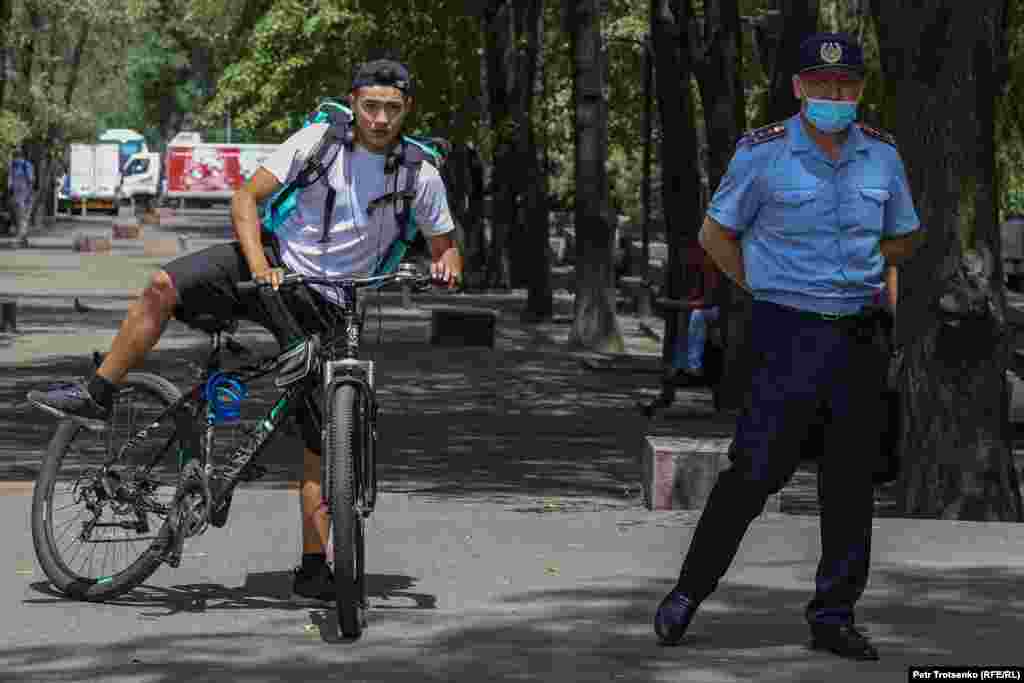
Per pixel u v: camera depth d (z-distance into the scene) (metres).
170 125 153.38
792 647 9.46
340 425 9.59
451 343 41.94
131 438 10.62
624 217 94.81
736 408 29.16
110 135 136.25
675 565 11.56
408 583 10.95
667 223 32.19
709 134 30.23
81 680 8.70
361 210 10.16
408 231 10.34
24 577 11.12
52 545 10.62
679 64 32.06
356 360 9.95
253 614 10.16
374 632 9.71
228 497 10.48
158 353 36.81
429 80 58.09
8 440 23.94
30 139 92.06
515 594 10.66
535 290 50.75
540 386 34.06
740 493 9.29
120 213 104.81
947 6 15.41
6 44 73.88
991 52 15.50
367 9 58.00
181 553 10.98
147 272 66.19
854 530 9.28
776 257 9.18
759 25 29.84
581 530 12.93
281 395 10.41
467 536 12.58
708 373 29.20
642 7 64.19
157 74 141.88
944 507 15.74
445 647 9.40
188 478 10.39
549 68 70.12
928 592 10.77
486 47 57.50
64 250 80.62
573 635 9.68
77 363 35.31
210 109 78.56
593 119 42.28
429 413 29.20
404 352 40.34
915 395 15.81
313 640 9.55
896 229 9.36
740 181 9.19
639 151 79.31
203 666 8.98
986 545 12.27
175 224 114.00
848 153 9.14
